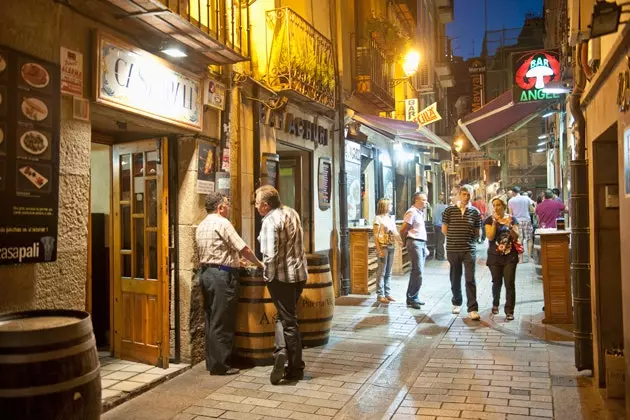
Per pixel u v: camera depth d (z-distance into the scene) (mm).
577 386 4812
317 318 6316
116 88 4637
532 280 11367
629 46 3295
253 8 7348
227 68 6434
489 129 14055
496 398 4566
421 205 8742
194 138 5777
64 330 2844
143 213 5824
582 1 3600
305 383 5086
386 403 4527
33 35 3889
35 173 3834
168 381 5238
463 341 6500
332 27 10039
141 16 4605
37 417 2719
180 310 5723
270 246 5125
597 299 4676
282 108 7801
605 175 4672
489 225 7754
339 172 10273
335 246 10023
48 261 3920
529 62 10328
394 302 9164
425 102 20906
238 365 5758
